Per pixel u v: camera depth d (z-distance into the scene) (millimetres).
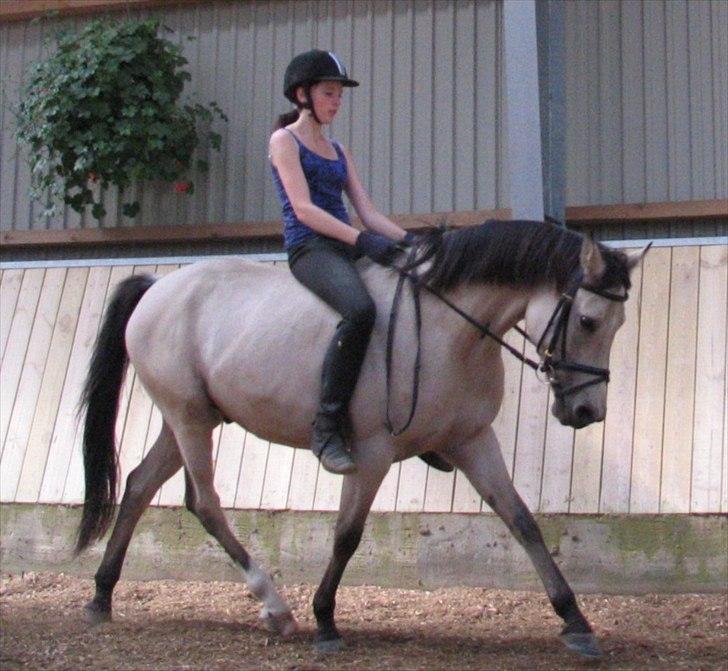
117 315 5488
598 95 8250
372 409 4566
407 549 6195
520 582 6000
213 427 5254
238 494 6570
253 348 4859
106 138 8633
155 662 4516
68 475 6906
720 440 6059
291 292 4906
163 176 8820
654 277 6684
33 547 6812
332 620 4730
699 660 4480
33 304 7676
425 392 4516
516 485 6227
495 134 8414
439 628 5172
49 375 7344
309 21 8914
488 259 4438
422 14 8648
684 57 8109
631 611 5512
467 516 6133
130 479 5465
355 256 4895
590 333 4262
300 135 4875
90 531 5402
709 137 8023
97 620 5281
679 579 5832
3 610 5719
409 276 4645
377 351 4598
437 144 8539
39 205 9430
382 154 8656
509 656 4578
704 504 5887
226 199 9023
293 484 6516
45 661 4547
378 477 4605
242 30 9070
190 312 5152
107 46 8570
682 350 6395
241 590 6191
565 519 6047
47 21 9453
